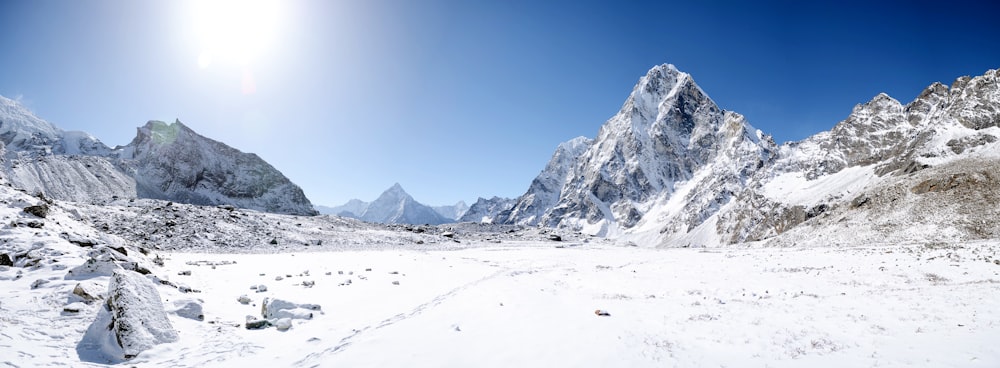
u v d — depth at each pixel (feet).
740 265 114.42
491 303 59.57
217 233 177.88
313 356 39.27
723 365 32.09
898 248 129.70
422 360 36.17
